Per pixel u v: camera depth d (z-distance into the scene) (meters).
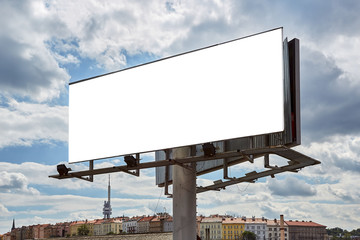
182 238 19.20
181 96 18.80
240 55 17.52
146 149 19.36
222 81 17.83
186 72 18.83
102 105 20.75
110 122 20.41
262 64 16.94
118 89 20.47
